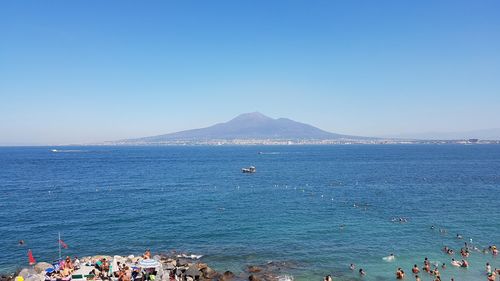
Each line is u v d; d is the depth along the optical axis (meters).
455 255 46.75
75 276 36.84
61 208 76.69
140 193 97.56
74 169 173.12
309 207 76.94
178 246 51.28
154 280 37.56
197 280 39.38
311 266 43.50
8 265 44.84
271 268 42.88
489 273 40.62
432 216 67.19
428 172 149.00
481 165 182.50
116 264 39.44
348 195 92.56
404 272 41.66
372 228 59.19
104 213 71.69
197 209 75.44
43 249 50.53
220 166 195.00
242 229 59.38
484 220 63.72
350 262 44.69
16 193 97.06
